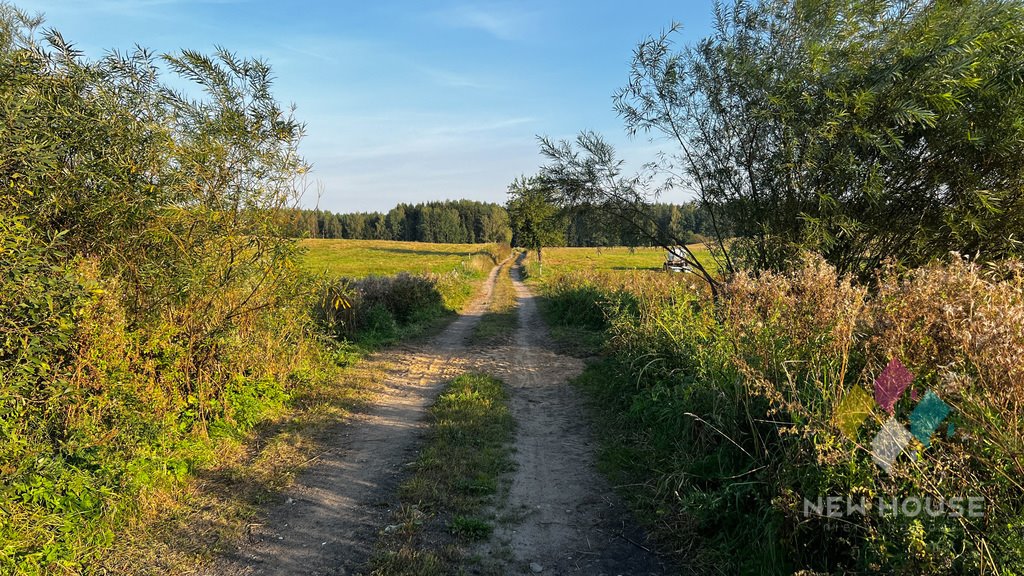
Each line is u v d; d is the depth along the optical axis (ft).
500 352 36.96
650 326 24.57
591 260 166.81
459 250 225.35
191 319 18.58
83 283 12.97
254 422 20.44
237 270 19.15
